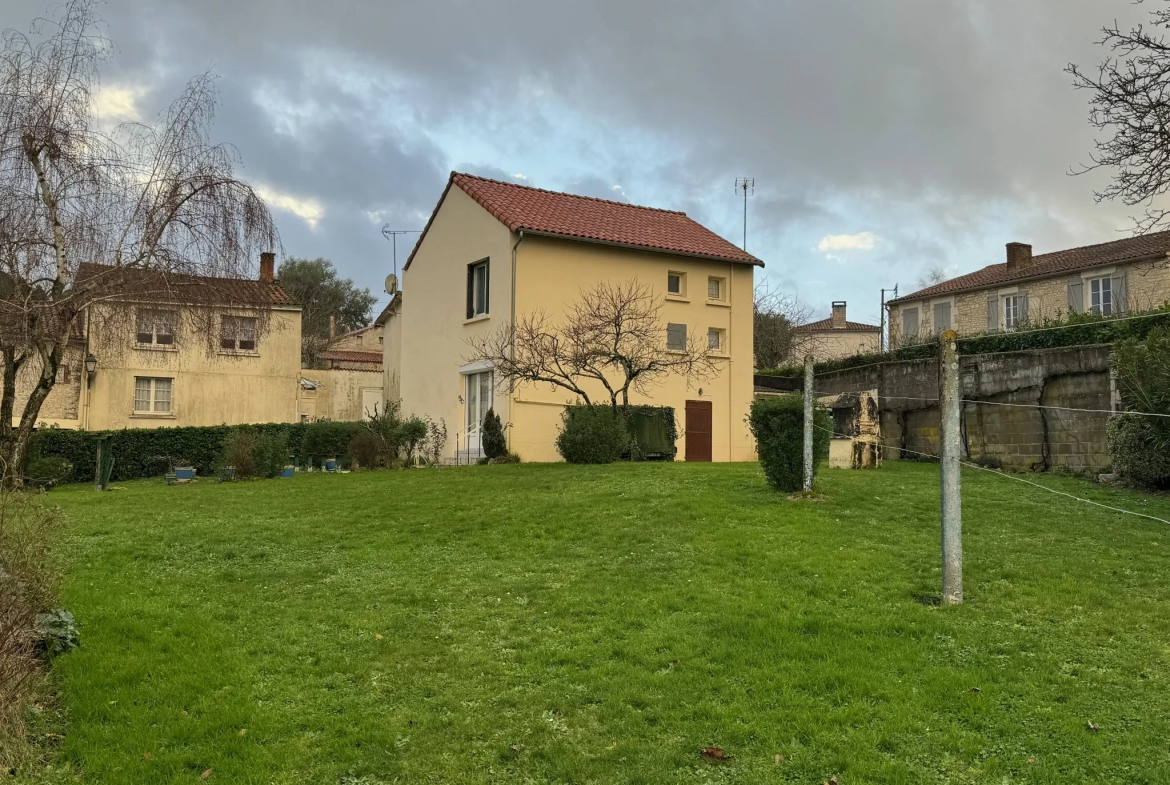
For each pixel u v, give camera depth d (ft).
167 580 26.81
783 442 37.63
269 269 96.84
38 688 17.28
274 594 25.25
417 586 25.81
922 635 19.97
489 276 70.23
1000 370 54.29
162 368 90.74
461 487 44.55
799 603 22.38
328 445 69.00
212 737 16.01
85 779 14.55
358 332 154.51
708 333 76.69
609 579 25.45
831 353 157.17
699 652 19.33
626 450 61.46
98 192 51.13
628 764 14.83
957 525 22.44
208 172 54.60
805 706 16.43
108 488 53.26
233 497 43.96
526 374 58.75
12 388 52.16
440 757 15.35
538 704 17.28
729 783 14.15
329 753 15.48
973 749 14.76
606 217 76.79
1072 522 31.78
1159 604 21.77
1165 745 14.79
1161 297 88.43
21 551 18.95
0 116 48.96
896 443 63.21
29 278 49.70
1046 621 20.74
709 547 28.27
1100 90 42.88
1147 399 39.55
